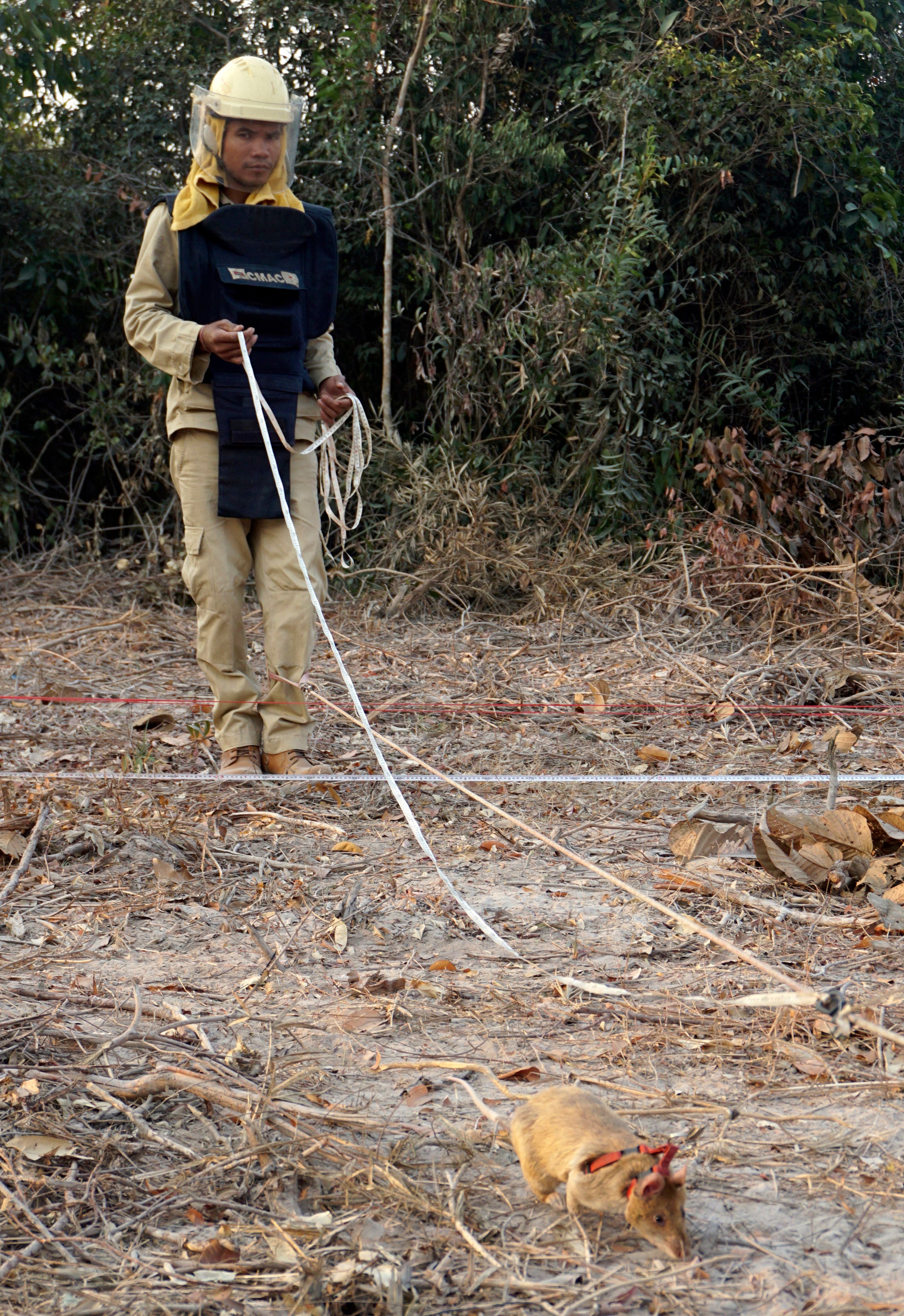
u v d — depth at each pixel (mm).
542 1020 2754
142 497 9828
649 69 9172
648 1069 2506
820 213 9719
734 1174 2102
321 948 3203
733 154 9188
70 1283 1837
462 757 5219
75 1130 2270
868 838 3713
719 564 8133
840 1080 2449
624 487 8938
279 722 4906
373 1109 2346
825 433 10477
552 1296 1771
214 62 9750
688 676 6590
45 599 8688
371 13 9141
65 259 9789
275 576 4875
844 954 3127
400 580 8727
